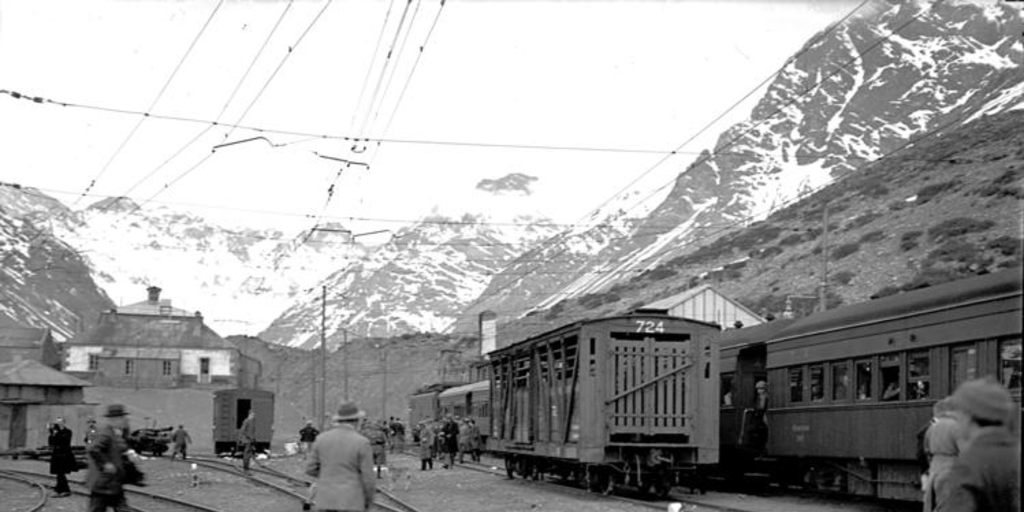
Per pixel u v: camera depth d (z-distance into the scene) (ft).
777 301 301.02
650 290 422.41
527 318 493.36
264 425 201.57
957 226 287.48
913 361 73.41
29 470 138.41
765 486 101.86
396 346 563.07
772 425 94.12
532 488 102.32
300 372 572.51
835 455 82.99
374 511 78.84
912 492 74.90
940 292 71.82
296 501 86.22
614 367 89.92
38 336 341.62
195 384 363.35
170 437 202.49
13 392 189.98
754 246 419.54
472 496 92.43
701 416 90.68
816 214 419.13
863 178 446.19
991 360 64.28
